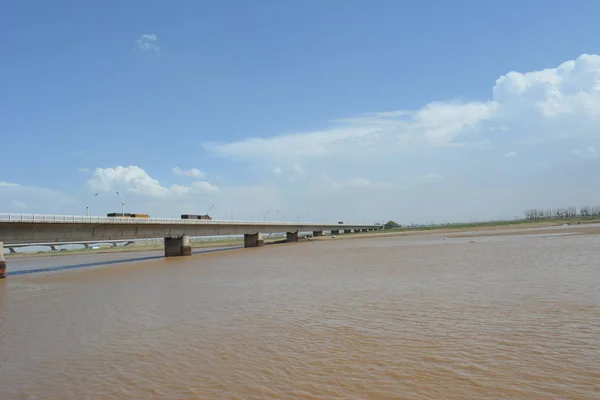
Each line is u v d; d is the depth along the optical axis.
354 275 30.80
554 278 23.92
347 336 14.10
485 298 19.23
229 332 15.50
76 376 11.71
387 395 9.30
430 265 34.69
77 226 53.44
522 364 10.68
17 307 24.59
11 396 10.51
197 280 33.53
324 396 9.45
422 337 13.51
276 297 22.80
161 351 13.57
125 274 42.22
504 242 62.47
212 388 10.27
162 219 67.56
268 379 10.64
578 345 11.94
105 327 17.59
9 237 44.91
